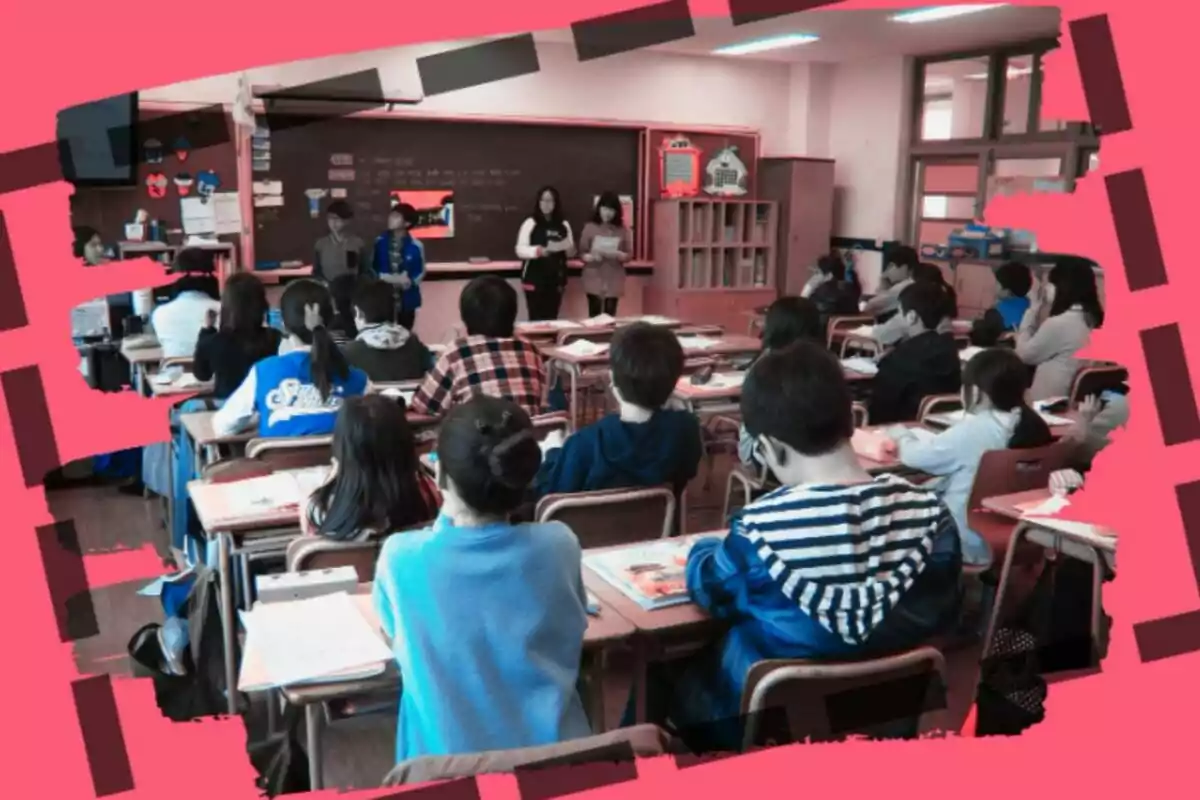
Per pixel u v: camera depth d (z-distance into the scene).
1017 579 2.90
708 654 2.00
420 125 7.61
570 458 2.58
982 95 8.36
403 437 2.24
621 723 2.10
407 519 2.24
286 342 3.39
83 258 5.59
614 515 2.50
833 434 1.79
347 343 3.88
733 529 1.81
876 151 8.99
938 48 8.20
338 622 1.81
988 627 2.78
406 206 7.15
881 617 1.68
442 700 1.59
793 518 1.72
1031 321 4.84
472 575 1.61
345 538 2.20
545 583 1.65
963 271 8.15
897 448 3.05
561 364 5.42
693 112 8.81
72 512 4.41
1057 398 4.21
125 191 6.54
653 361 2.55
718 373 4.62
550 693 1.64
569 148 8.25
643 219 8.66
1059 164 7.61
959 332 6.18
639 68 8.47
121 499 4.61
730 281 8.96
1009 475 2.86
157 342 4.86
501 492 1.63
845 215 9.39
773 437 1.82
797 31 7.35
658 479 2.61
